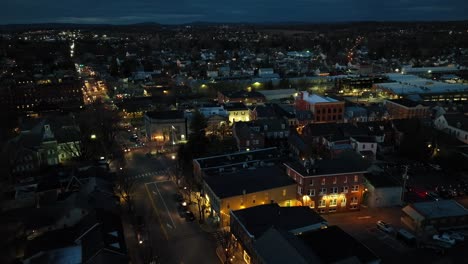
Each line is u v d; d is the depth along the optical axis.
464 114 136.75
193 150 107.00
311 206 77.62
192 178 94.44
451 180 94.56
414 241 66.25
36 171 105.44
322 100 145.12
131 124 150.88
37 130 111.81
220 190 74.31
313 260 49.19
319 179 76.69
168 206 82.81
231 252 64.06
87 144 117.06
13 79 196.50
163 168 105.56
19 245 64.62
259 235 58.91
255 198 74.38
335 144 109.69
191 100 182.25
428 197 85.69
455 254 63.44
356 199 80.12
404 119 126.00
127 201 79.62
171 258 64.00
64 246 61.44
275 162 94.31
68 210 70.56
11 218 69.31
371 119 144.50
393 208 81.31
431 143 110.62
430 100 174.88
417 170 101.38
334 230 61.31
